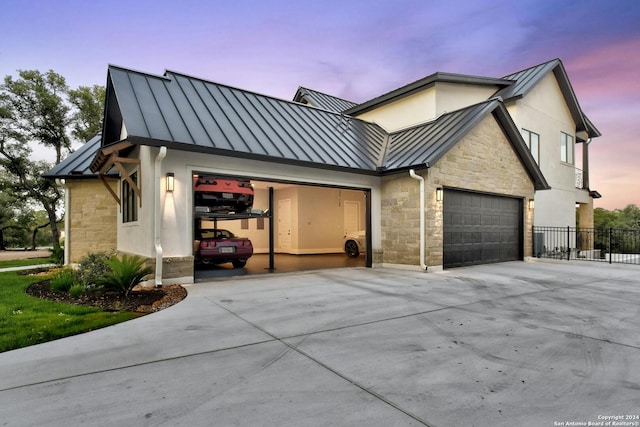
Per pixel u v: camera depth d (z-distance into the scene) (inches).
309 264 466.0
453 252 423.8
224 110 370.6
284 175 357.4
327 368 126.4
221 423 90.3
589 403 102.2
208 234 451.8
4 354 139.6
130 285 243.9
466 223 442.0
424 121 540.7
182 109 334.3
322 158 368.5
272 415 94.3
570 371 125.3
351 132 484.7
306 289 283.7
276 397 104.5
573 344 154.4
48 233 1397.6
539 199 636.1
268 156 322.3
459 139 403.2
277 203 705.6
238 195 369.4
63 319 187.6
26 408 97.9
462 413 96.0
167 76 384.8
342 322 187.8
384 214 433.4
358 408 98.2
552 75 683.4
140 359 135.0
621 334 169.5
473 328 177.8
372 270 402.9
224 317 197.0
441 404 100.8
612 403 102.3
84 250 445.4
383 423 90.7
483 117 434.9
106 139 419.2
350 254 591.8
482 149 455.5
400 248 414.0
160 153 276.2
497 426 89.7
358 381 115.7
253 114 394.6
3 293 263.9
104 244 448.1
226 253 405.7
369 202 431.2
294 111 460.1
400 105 577.3
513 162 506.9
